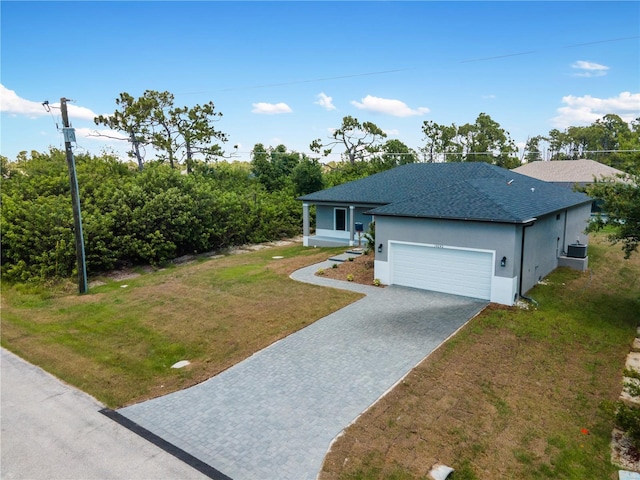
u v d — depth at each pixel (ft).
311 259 68.13
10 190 78.07
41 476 21.22
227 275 60.85
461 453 22.02
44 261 64.13
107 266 71.10
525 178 74.49
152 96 131.23
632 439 22.99
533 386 28.81
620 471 20.98
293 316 42.57
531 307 43.50
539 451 22.33
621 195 41.14
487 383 28.99
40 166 92.63
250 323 41.45
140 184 85.25
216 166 147.02
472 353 33.37
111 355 36.19
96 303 51.55
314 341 36.50
